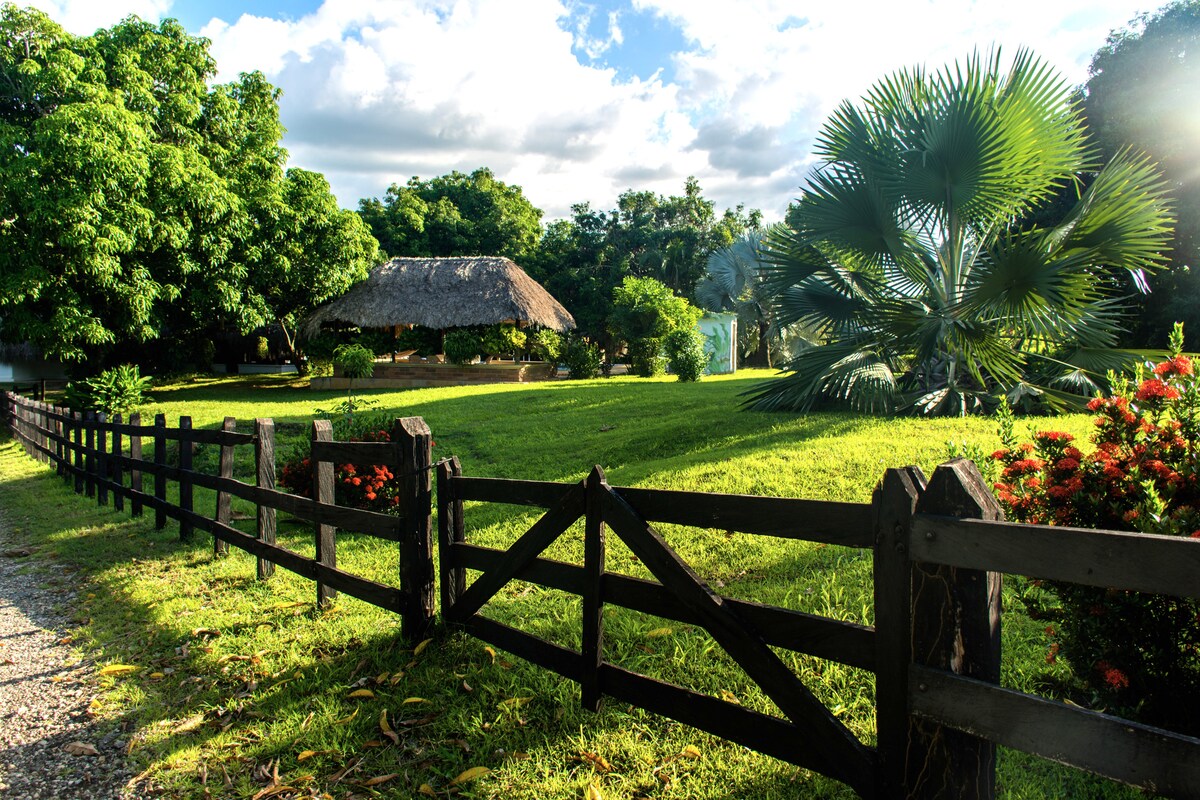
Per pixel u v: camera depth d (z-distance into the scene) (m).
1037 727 1.57
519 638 3.27
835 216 8.84
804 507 2.12
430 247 39.12
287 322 24.48
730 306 31.31
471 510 6.68
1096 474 2.55
